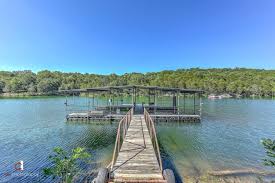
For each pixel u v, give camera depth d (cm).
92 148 1536
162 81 7781
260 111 3916
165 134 2028
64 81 9031
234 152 1469
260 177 1048
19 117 3072
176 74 10244
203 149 1536
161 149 1520
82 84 7844
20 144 1659
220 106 4822
